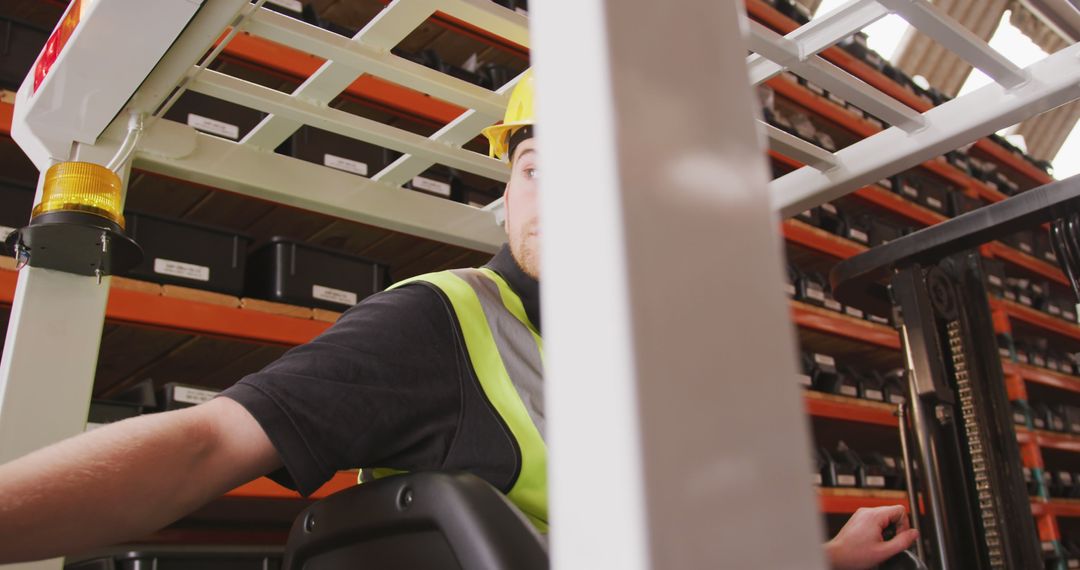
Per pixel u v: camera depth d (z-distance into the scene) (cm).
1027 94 163
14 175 256
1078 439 520
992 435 177
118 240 143
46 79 142
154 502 85
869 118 456
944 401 167
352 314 110
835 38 153
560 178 33
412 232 220
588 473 31
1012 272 562
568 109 34
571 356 32
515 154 133
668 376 31
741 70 37
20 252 146
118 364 274
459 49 333
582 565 30
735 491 31
